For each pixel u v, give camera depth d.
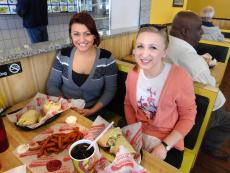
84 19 1.22
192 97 0.96
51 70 1.39
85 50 1.28
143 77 1.01
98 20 2.96
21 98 1.25
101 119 0.90
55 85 1.39
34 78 1.30
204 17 2.56
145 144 0.97
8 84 1.15
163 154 0.91
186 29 1.26
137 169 0.64
